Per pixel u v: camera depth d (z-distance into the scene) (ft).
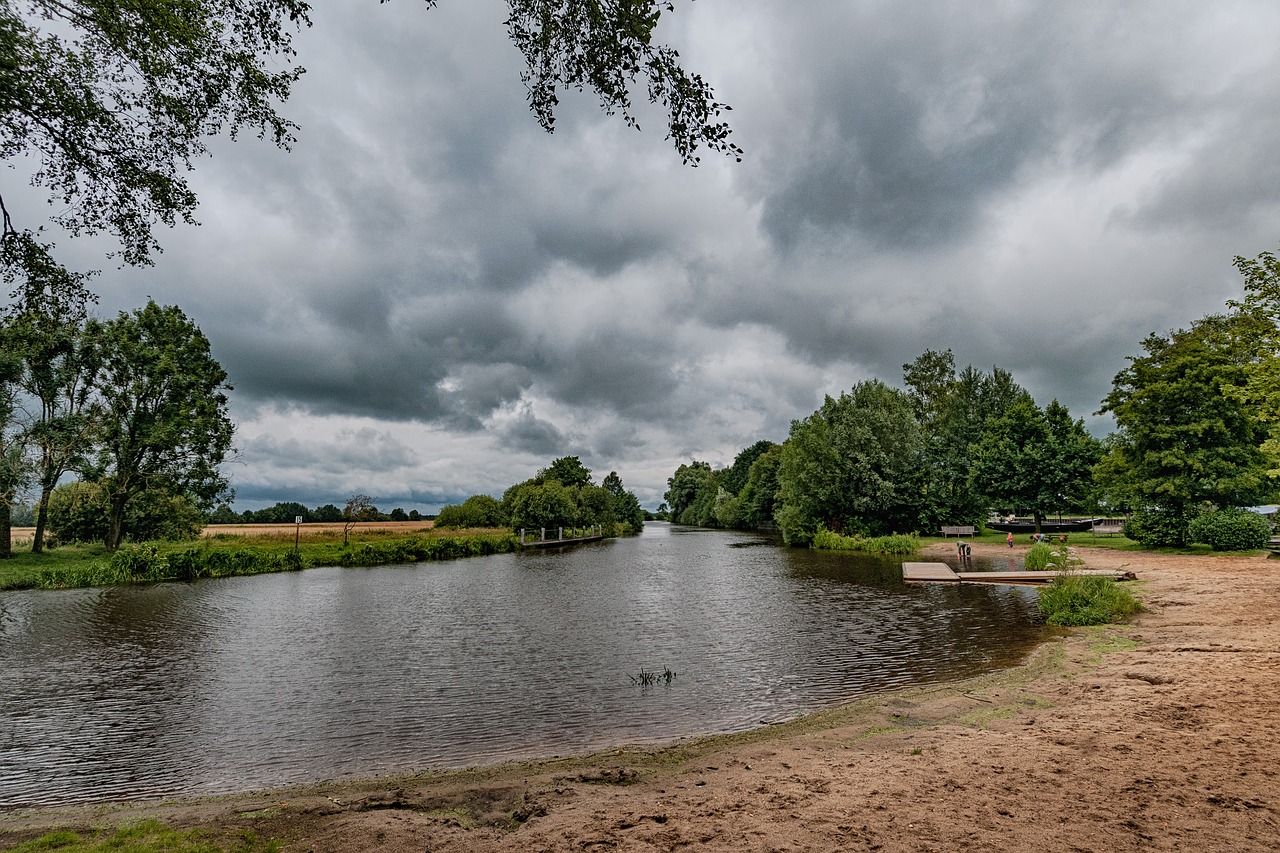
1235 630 38.34
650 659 40.06
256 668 39.40
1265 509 127.95
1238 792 15.78
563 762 22.84
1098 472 99.86
